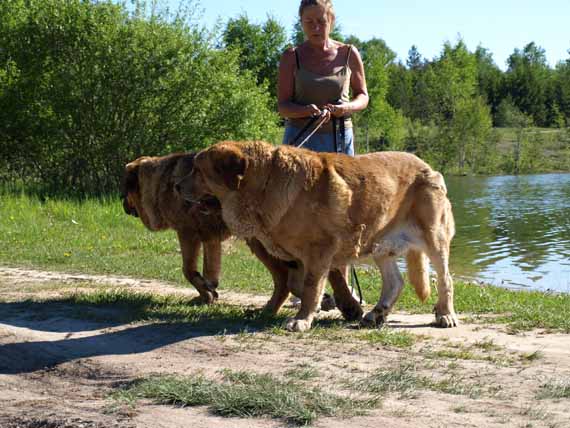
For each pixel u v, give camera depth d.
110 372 4.20
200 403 3.70
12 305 5.50
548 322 5.16
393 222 5.00
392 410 3.59
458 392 3.78
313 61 5.50
